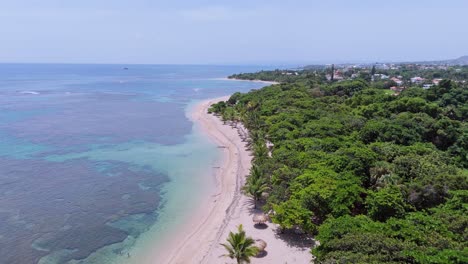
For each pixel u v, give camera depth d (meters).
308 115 80.88
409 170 44.94
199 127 99.56
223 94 188.25
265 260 33.25
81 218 44.56
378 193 36.34
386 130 62.81
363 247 26.19
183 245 37.88
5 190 52.41
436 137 65.88
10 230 40.84
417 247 25.98
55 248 37.62
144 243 38.81
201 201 49.62
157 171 62.47
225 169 62.44
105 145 79.56
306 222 35.41
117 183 56.59
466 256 24.27
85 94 180.00
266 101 109.12
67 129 95.00
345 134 66.31
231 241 31.41
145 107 137.38
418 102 80.44
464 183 39.09
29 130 92.50
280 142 60.41
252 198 47.50
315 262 28.80
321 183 39.25
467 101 95.62
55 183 55.94
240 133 88.44
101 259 35.75
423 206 38.12
